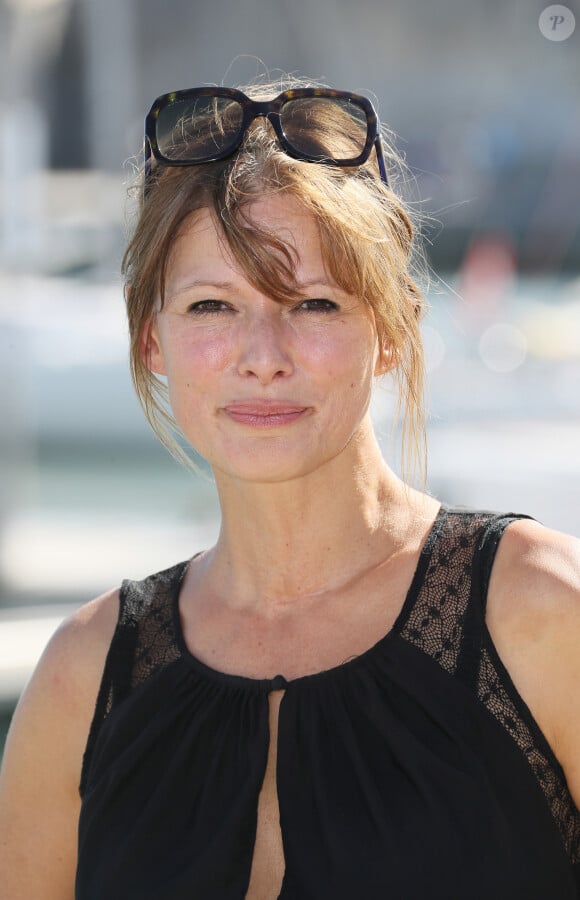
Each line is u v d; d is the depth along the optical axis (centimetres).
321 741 189
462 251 1551
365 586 201
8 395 734
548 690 182
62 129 1742
